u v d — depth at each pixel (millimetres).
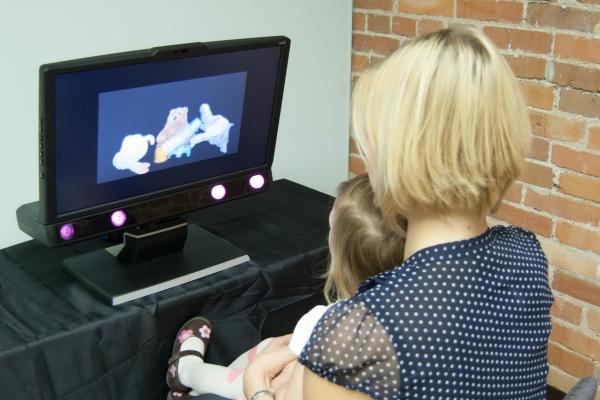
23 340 1545
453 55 905
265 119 1930
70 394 1631
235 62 1771
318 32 2574
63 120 1555
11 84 1946
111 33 2088
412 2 2449
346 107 2781
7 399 1541
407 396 900
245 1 2342
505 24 2219
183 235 1872
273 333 1996
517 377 985
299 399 1239
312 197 2344
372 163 971
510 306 960
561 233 2277
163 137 1744
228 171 1932
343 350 905
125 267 1806
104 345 1648
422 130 896
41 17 1943
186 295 1751
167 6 2172
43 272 1840
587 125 2113
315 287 2031
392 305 898
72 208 1678
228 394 1731
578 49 2066
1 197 2025
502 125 909
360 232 1148
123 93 1615
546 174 2258
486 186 918
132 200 1759
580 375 2369
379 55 2627
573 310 2324
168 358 1835
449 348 898
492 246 975
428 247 942
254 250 1970
